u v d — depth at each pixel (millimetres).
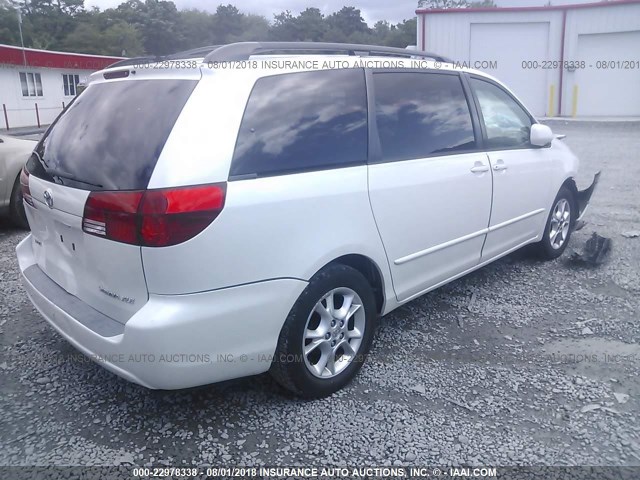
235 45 2982
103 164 2783
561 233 5512
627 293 4684
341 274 3158
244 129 2801
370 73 3508
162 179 2551
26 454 2779
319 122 3139
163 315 2570
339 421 3033
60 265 3205
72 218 2854
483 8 21000
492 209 4340
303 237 2930
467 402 3193
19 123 27031
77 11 64875
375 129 3418
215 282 2652
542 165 4945
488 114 4441
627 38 20172
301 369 3057
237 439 2895
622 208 7504
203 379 2752
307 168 3014
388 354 3732
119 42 58781
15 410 3133
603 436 2895
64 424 3014
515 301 4562
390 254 3471
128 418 3070
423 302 4559
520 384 3367
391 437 2902
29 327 4141
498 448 2812
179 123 2654
